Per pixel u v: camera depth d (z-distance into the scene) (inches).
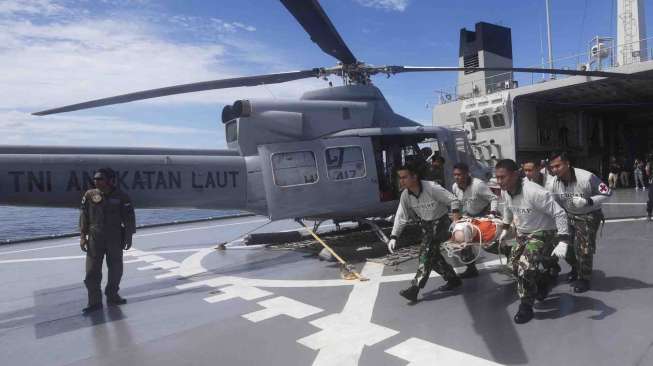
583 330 137.9
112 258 194.4
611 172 835.4
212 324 163.6
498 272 220.4
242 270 258.8
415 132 299.3
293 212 260.4
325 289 205.0
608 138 1119.0
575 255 184.9
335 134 277.7
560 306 161.8
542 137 967.6
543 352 124.3
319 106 276.2
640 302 160.1
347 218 291.9
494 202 208.1
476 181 213.5
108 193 193.0
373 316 163.5
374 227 285.9
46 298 217.0
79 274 272.7
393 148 314.0
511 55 1024.9
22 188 205.9
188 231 473.1
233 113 271.0
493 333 140.7
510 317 154.8
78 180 217.9
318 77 278.8
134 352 140.6
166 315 178.2
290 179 261.4
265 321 163.9
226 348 139.6
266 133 262.2
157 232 474.0
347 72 284.2
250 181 263.1
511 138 892.6
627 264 217.8
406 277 220.7
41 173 209.9
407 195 184.4
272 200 257.0
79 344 150.6
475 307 168.1
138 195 232.4
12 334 164.1
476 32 993.5
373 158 283.7
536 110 952.3
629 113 1083.3
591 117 1058.7
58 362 136.0
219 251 330.6
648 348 122.2
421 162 310.8
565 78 795.4
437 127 315.3
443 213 183.8
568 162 173.0
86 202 190.5
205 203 253.8
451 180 308.3
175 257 313.9
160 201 239.9
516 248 160.2
